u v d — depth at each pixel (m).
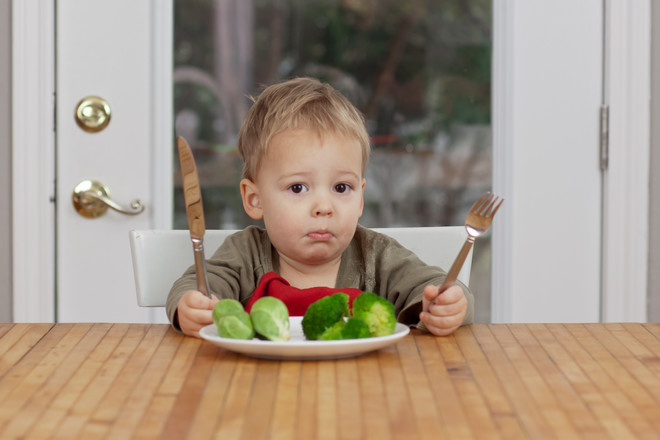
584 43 2.00
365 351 0.86
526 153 2.01
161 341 0.96
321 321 0.89
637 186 2.01
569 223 2.02
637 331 1.02
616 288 2.02
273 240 1.29
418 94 2.01
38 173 1.93
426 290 1.00
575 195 2.02
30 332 1.01
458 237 1.39
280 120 1.24
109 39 1.94
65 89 1.94
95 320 1.96
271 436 0.61
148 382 0.77
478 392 0.73
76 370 0.82
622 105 2.00
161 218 1.97
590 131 2.02
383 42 2.00
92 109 1.94
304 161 1.23
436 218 2.03
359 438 0.61
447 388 0.75
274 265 1.35
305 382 0.76
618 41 2.00
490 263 2.03
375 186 2.01
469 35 2.00
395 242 1.34
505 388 0.75
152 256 1.34
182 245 1.36
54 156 1.95
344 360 0.86
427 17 2.00
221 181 2.01
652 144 2.02
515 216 2.01
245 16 1.98
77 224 1.96
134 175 1.96
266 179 1.27
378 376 0.79
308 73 2.00
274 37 1.98
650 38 2.00
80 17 1.94
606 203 2.02
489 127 2.02
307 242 1.26
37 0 1.92
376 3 1.99
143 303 1.33
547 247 2.02
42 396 0.72
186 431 0.63
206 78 1.98
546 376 0.79
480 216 0.99
